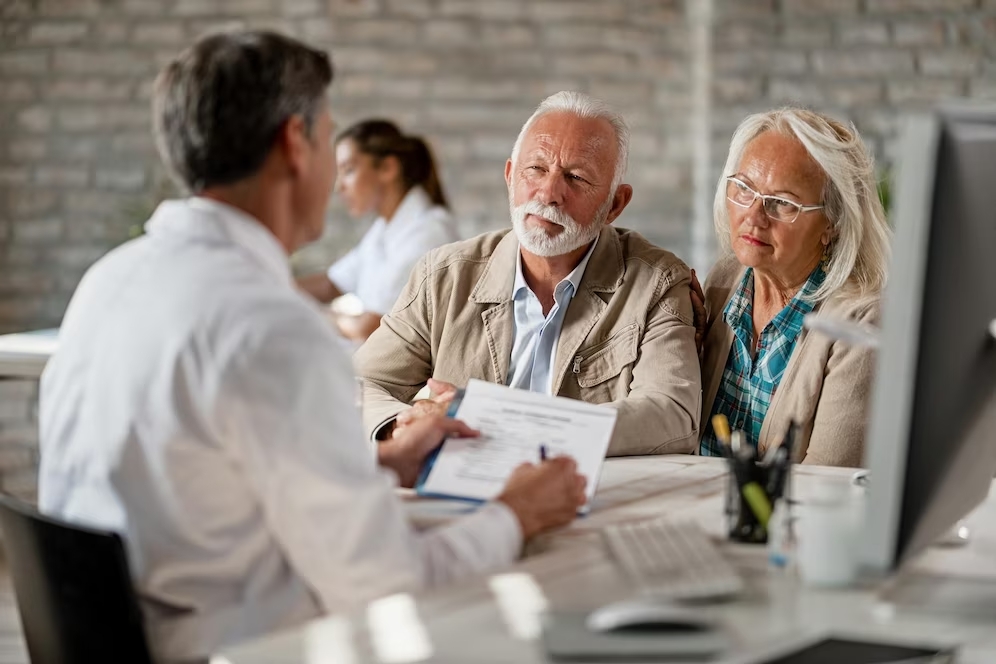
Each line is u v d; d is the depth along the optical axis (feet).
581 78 16.26
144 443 4.17
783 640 3.38
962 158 3.46
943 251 3.39
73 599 4.14
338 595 4.10
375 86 16.19
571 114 7.25
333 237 16.11
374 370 7.48
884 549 3.58
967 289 3.60
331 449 4.09
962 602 3.73
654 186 16.44
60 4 15.96
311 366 4.11
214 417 4.07
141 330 4.20
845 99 15.84
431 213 12.52
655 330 7.09
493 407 5.53
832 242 6.97
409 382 7.49
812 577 3.89
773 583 3.94
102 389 4.25
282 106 4.44
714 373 7.25
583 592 3.80
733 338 7.22
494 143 16.26
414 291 7.57
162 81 4.50
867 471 5.78
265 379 4.06
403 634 3.47
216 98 4.38
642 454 6.55
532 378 7.26
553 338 7.27
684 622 3.28
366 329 12.21
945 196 3.36
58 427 4.42
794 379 6.85
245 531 4.22
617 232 7.70
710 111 15.99
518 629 3.48
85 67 15.99
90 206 16.08
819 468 6.07
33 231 16.10
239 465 4.15
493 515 4.53
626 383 7.07
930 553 4.31
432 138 16.26
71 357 4.42
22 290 16.16
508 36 16.20
